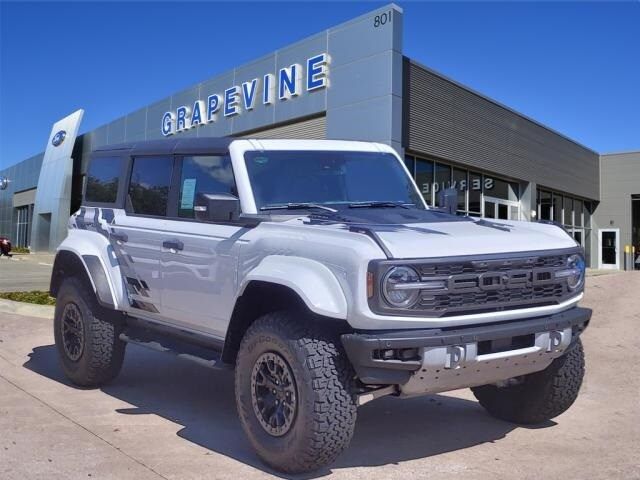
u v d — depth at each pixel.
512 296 4.08
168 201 5.46
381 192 5.41
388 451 4.58
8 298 12.06
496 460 4.43
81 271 6.19
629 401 6.07
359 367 3.76
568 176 27.23
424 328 3.80
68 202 37.41
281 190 4.91
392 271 3.68
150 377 6.80
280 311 4.21
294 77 18.00
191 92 23.36
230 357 4.61
